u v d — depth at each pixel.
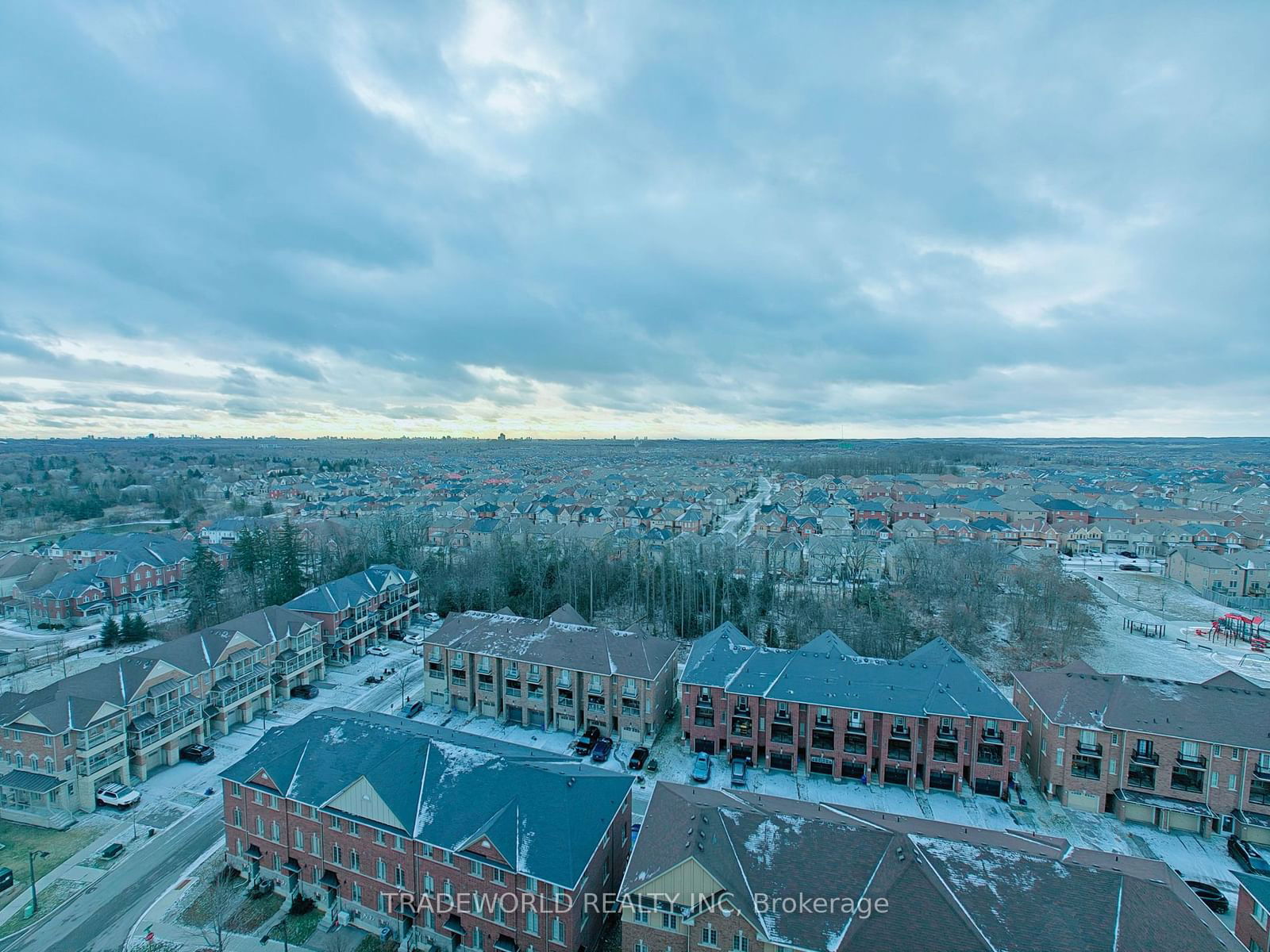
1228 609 120.31
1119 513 194.25
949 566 123.56
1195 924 33.75
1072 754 59.06
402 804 45.62
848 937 35.50
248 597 111.19
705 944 38.28
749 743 65.75
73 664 93.19
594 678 72.06
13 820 56.47
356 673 89.50
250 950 43.66
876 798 60.28
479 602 114.19
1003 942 33.69
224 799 51.84
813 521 183.00
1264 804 53.56
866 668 66.56
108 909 46.53
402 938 45.06
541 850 41.62
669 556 124.81
